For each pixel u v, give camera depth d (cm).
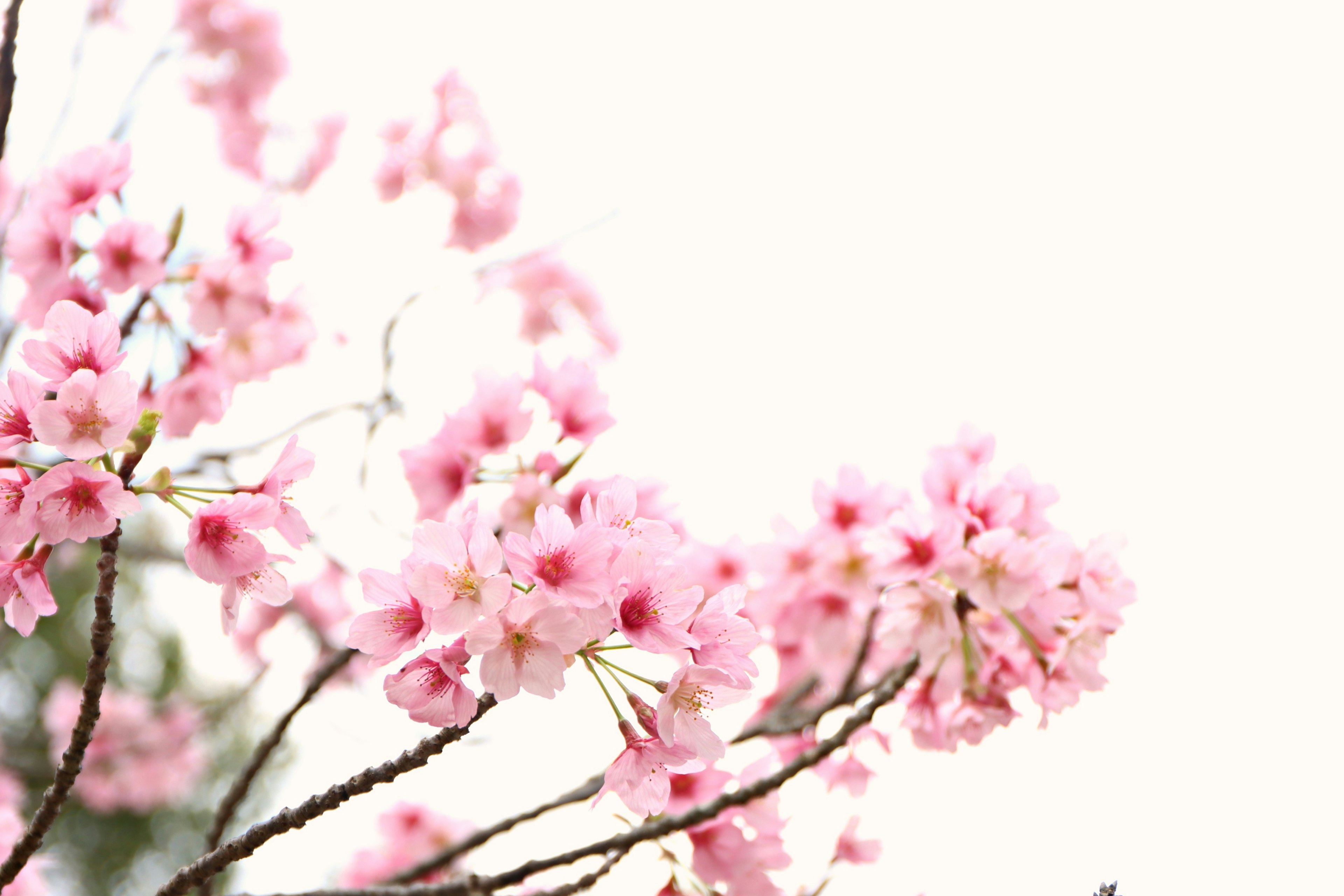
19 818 199
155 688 649
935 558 160
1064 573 159
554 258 290
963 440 168
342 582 299
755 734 172
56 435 142
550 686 139
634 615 141
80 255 168
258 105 317
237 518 146
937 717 165
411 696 142
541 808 166
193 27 299
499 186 290
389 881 167
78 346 145
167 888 146
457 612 139
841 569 172
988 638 162
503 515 164
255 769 166
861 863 167
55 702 347
